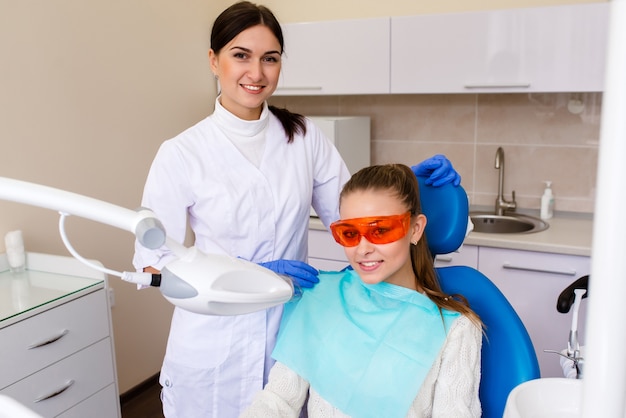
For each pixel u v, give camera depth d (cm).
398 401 114
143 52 271
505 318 125
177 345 151
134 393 284
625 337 29
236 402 152
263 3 323
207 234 152
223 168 147
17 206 220
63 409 189
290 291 75
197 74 307
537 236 244
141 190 277
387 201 117
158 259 144
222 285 67
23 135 220
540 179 281
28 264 213
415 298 122
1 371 169
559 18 231
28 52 219
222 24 138
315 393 123
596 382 30
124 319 274
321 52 276
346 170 171
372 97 309
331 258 277
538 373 120
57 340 185
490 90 247
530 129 279
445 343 117
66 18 232
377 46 264
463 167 297
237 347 147
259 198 149
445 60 253
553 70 236
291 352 125
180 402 155
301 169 155
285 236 154
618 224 27
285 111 159
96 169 252
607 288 28
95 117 249
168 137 291
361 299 127
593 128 266
